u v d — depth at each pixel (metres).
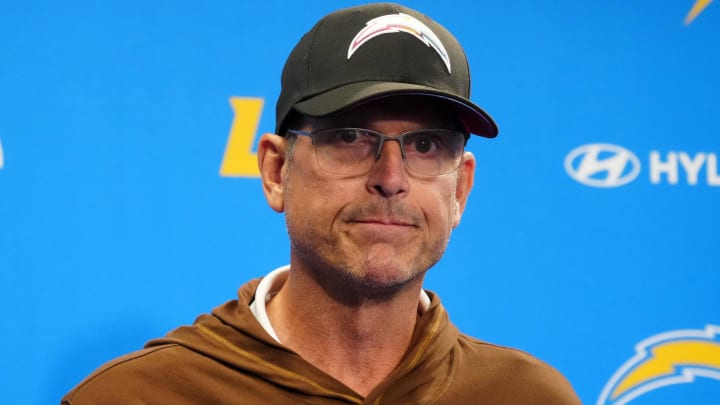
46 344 5.47
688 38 6.13
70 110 5.55
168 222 5.63
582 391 5.95
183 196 5.65
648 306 6.02
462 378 3.65
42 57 5.54
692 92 6.10
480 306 5.89
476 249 5.92
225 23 5.75
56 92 5.54
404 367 3.45
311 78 3.36
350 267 3.20
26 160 5.50
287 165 3.43
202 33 5.72
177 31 5.69
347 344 3.45
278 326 3.57
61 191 5.52
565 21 6.07
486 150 5.96
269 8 5.80
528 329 5.93
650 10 6.12
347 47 3.32
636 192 6.06
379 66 3.28
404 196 3.23
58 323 5.48
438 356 3.56
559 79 6.03
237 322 3.48
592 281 6.00
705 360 6.04
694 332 6.05
